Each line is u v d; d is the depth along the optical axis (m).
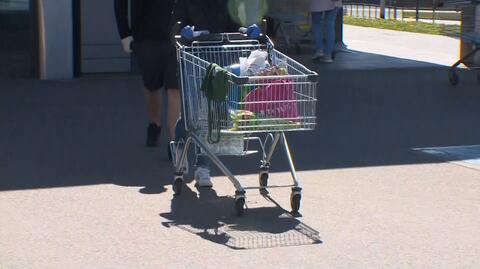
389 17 31.53
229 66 8.24
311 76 7.90
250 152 8.49
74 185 9.02
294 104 7.94
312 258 6.93
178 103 9.74
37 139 11.16
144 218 7.93
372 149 10.93
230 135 8.17
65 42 15.68
